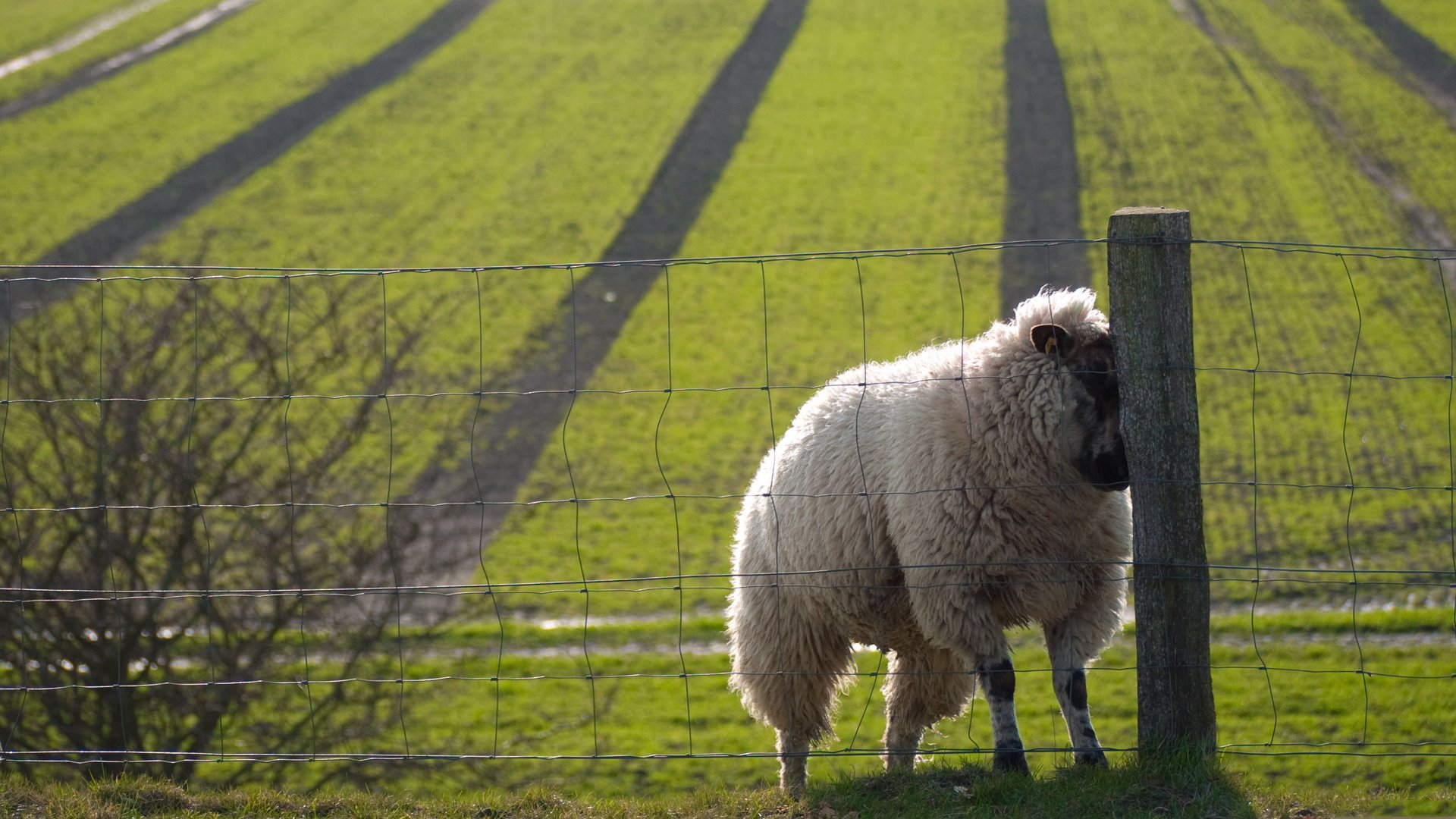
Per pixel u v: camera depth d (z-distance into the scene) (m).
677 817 6.29
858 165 45.28
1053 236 38.41
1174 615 6.08
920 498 6.78
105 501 11.66
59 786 6.72
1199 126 45.75
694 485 26.03
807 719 7.82
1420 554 20.53
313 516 12.67
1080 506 6.70
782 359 31.94
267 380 12.93
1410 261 34.75
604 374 31.41
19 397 12.02
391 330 18.80
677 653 18.95
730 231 40.62
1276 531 21.92
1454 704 14.66
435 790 13.12
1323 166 41.78
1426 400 27.09
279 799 6.52
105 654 11.45
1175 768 5.99
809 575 7.39
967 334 32.47
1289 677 16.00
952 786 6.34
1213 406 27.48
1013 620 6.94
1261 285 33.97
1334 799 6.14
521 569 22.39
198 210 42.84
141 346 12.16
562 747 15.62
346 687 12.55
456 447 26.25
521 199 43.66
